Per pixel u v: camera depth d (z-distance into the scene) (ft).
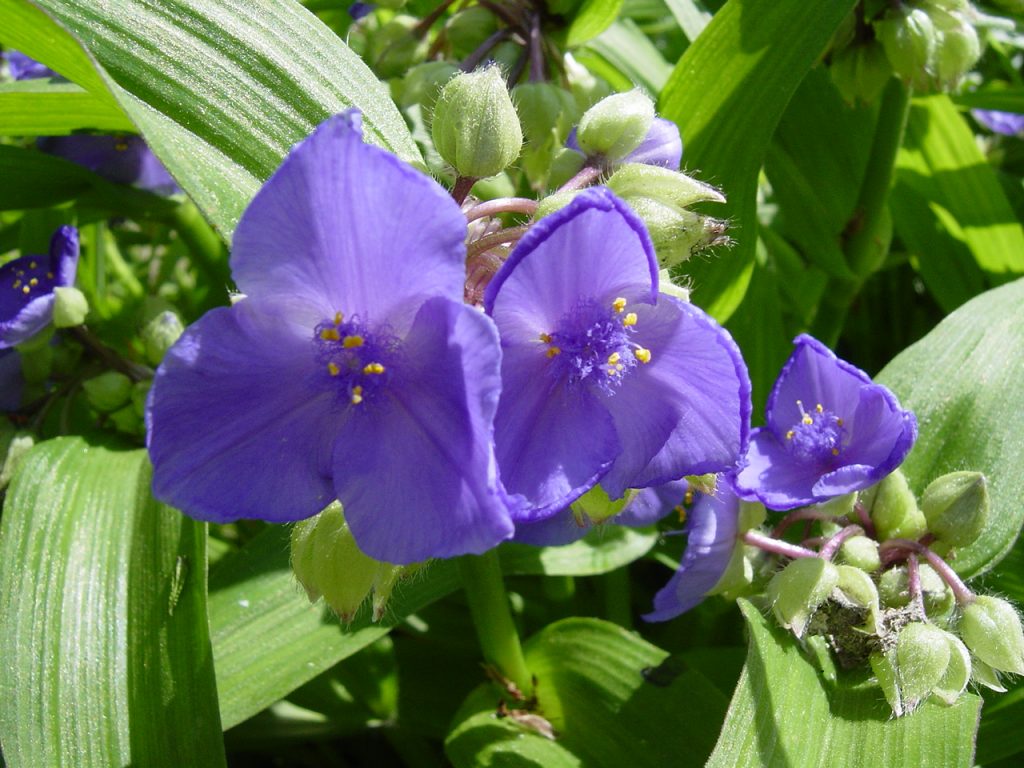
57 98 0.52
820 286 0.78
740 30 0.55
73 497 0.51
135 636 0.45
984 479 0.46
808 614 0.43
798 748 0.42
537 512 0.33
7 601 0.45
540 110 0.55
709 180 0.58
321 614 0.53
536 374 0.36
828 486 0.44
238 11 0.46
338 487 0.34
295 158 0.30
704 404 0.36
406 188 0.30
